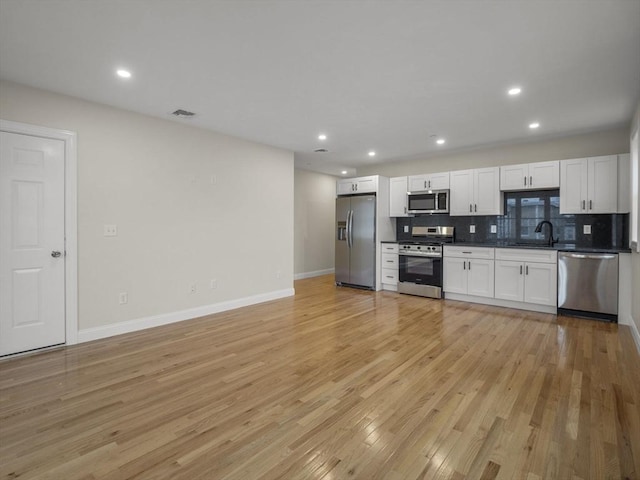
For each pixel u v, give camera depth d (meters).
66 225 3.14
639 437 1.76
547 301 4.20
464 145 5.01
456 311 4.39
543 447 1.69
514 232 4.96
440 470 1.54
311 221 7.46
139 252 3.65
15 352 2.90
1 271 2.83
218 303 4.41
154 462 1.61
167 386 2.37
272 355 2.93
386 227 6.04
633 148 3.61
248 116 3.74
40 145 3.00
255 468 1.57
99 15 1.95
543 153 4.75
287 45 2.30
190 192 4.10
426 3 1.85
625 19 1.98
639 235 3.07
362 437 1.79
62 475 1.52
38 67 2.59
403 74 2.72
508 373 2.54
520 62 2.52
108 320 3.43
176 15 1.96
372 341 3.27
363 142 4.84
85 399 2.19
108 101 3.29
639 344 2.96
